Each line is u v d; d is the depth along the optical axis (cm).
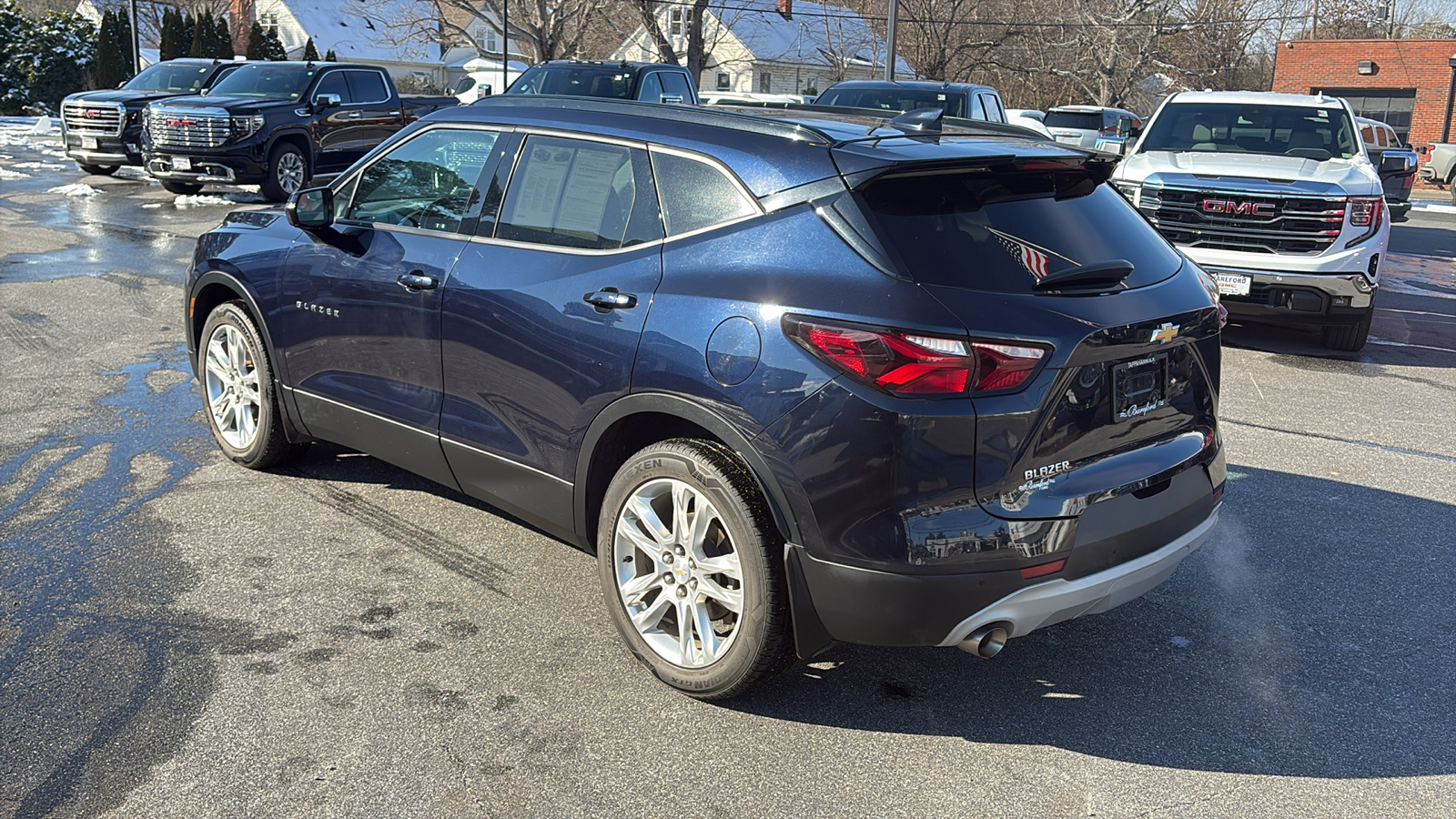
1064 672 368
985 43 4738
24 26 3822
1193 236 847
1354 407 703
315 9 5903
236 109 1564
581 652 367
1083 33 4681
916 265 301
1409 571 455
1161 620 408
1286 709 349
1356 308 823
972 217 320
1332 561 464
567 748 313
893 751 319
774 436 307
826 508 301
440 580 416
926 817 289
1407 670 375
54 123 3262
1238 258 827
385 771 299
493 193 407
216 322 515
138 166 1827
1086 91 4994
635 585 352
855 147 324
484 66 4838
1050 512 302
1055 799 299
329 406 467
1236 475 567
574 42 4269
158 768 296
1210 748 326
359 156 1773
